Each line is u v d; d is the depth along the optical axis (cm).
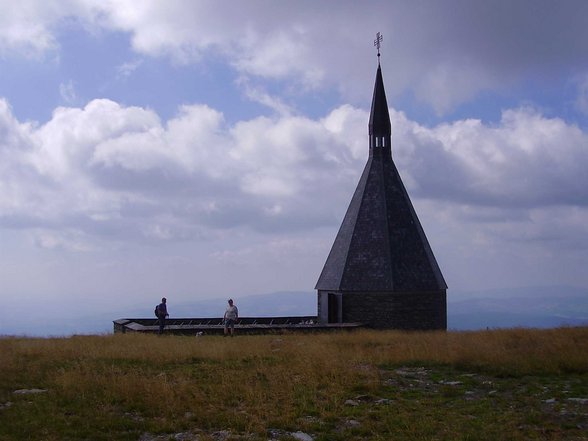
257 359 2125
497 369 1884
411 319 4328
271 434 1245
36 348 2403
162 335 3247
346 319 4359
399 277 4319
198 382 1695
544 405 1465
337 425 1305
